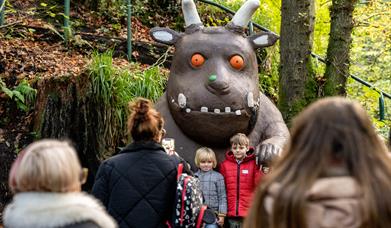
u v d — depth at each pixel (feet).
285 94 23.02
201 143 17.78
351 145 6.50
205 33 17.90
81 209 7.33
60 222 7.23
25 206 7.28
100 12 29.78
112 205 11.17
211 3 28.19
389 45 36.29
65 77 20.89
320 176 6.48
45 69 22.93
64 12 26.96
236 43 17.69
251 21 28.45
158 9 31.73
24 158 7.41
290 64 22.85
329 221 6.35
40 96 20.92
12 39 24.77
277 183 6.64
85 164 20.86
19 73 22.50
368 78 38.14
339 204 6.34
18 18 27.27
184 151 17.70
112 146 21.01
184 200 11.07
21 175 7.31
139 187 11.11
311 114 6.75
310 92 22.82
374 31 33.14
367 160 6.45
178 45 18.11
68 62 24.16
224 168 16.51
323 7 32.42
